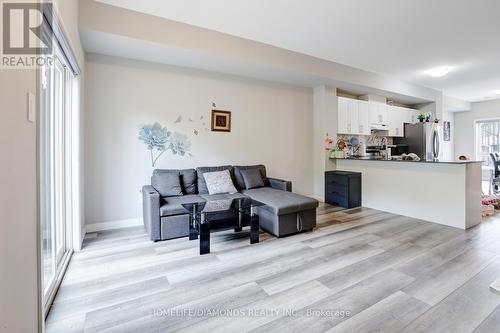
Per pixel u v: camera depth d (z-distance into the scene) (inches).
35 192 49.1
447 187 142.8
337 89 208.2
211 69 158.4
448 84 231.6
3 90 36.0
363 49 154.3
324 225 143.7
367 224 145.4
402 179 165.0
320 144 204.8
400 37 137.4
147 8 111.3
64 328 61.5
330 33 133.6
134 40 114.7
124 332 60.6
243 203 128.7
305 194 209.0
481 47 149.9
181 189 142.3
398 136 249.3
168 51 128.3
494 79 214.2
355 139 229.8
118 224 138.9
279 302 72.3
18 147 41.2
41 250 51.1
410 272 89.0
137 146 142.6
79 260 98.0
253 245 113.8
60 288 78.7
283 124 195.5
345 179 184.1
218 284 81.6
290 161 200.2
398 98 240.1
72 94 105.6
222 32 133.2
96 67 131.3
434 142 239.1
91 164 131.8
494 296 74.7
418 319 65.0
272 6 109.3
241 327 62.4
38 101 50.6
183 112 154.9
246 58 140.8
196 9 111.9
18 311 40.6
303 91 204.7
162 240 119.1
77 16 100.0
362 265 94.3
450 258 100.1
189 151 157.9
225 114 169.0
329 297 74.5
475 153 309.0
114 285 80.7
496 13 112.6
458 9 109.6
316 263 96.0
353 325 63.0
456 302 72.0
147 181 146.0
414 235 126.9
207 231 105.1
